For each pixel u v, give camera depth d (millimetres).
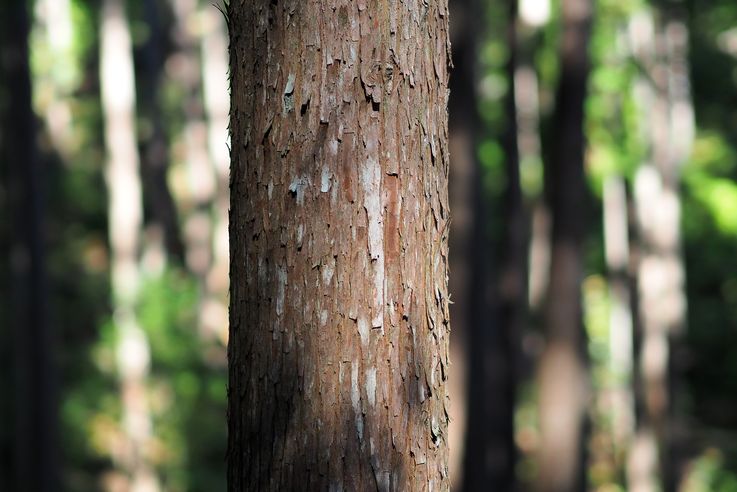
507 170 14422
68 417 15836
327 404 1880
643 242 18219
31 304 12531
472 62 9367
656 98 17578
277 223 1913
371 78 1896
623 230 20078
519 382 20297
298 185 1896
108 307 18641
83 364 16797
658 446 17547
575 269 9008
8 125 12891
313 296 1888
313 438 1881
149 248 22500
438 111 2010
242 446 1962
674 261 17766
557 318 9055
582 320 9102
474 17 9438
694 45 20391
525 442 19453
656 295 17734
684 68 18531
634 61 14602
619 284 20359
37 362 12516
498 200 19000
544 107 15117
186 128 25844
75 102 24109
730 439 21266
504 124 14664
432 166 1979
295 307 1896
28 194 12500
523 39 15227
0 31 15594
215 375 17453
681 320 17969
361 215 1888
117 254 16672
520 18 14922
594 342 22438
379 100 1897
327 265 1885
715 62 21312
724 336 23969
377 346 1891
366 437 1880
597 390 21500
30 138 12453
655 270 17859
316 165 1891
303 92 1897
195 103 23406
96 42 24312
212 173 24047
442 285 2014
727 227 20109
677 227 18141
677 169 18906
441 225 2012
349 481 1875
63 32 22281
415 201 1935
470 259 9312
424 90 1959
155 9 25453
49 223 20906
